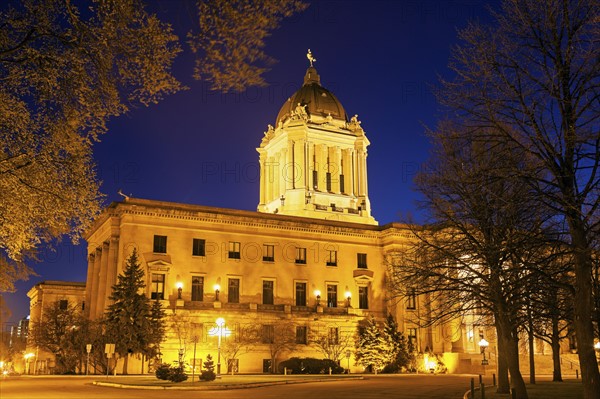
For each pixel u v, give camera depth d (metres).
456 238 30.61
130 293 58.25
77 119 16.20
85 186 17.33
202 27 10.91
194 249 67.56
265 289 70.88
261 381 46.03
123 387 40.19
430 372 67.50
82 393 34.78
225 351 64.81
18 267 21.47
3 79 15.27
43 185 16.56
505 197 23.44
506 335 27.16
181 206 67.88
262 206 98.56
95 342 59.25
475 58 21.08
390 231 76.31
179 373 44.97
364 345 69.94
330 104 99.31
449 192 27.45
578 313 18.48
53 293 91.62
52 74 15.43
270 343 67.75
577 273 18.75
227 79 11.43
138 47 14.62
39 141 16.50
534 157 24.16
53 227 17.33
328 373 66.31
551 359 69.25
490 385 42.78
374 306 75.88
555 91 18.88
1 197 15.88
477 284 29.02
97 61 15.09
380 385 43.88
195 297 66.56
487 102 20.69
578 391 33.31
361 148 96.38
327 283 74.06
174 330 62.78
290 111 98.06
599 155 18.36
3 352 102.38
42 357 85.06
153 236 65.75
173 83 15.09
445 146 27.28
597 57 18.61
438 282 29.42
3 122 15.93
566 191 18.95
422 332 73.88
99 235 73.31
